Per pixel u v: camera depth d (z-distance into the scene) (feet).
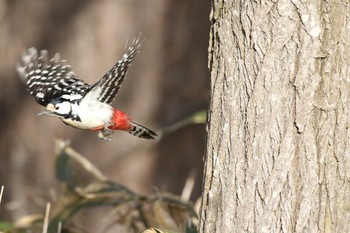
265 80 26.25
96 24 57.52
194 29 57.67
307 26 25.89
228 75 26.99
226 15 27.20
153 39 57.47
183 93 57.36
